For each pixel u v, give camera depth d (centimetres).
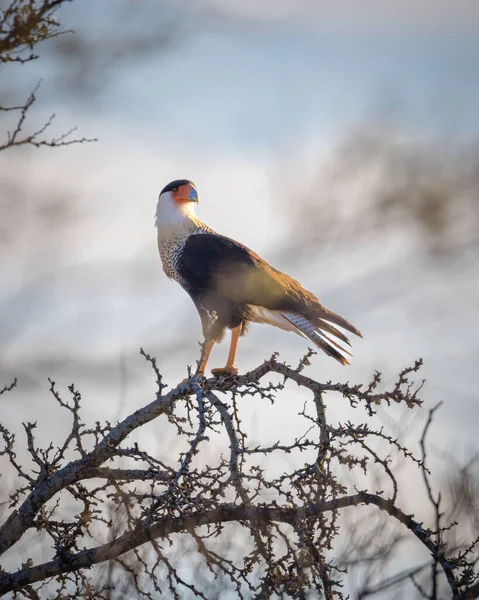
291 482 970
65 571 1081
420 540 911
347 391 1038
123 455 1091
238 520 1006
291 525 1002
